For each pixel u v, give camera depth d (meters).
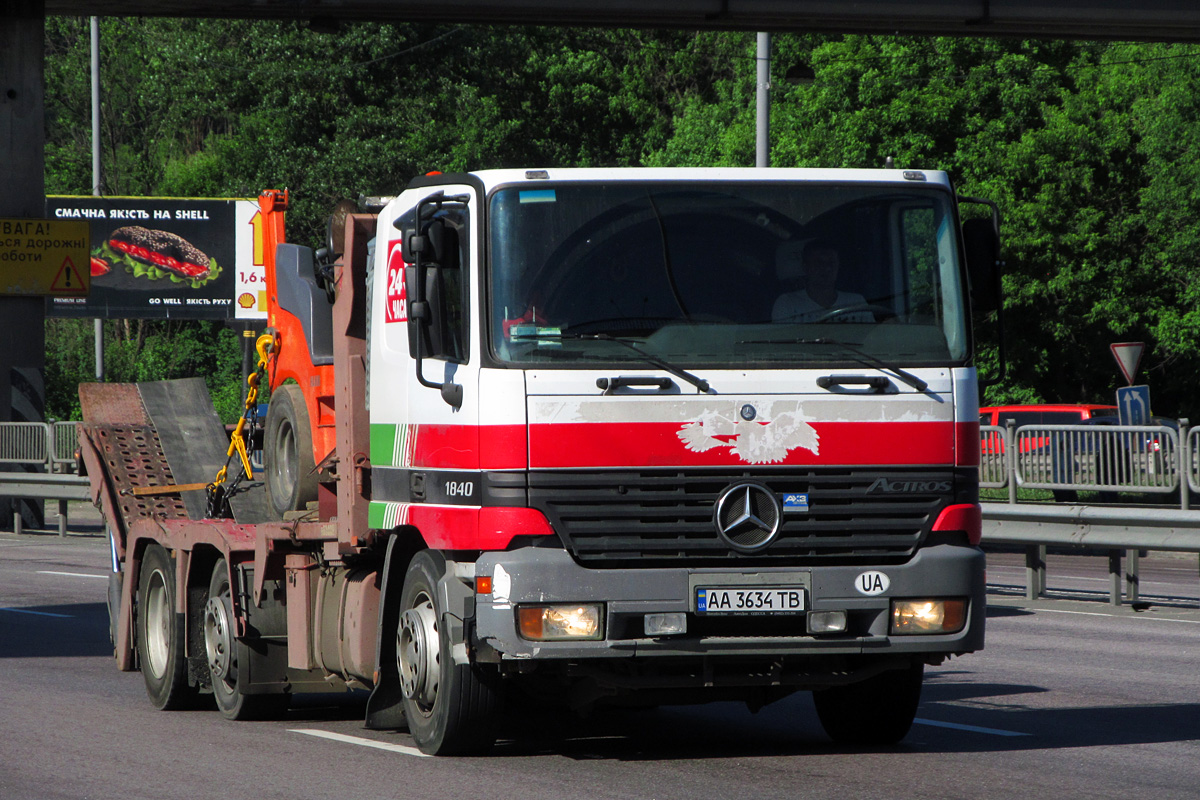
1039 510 34.31
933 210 15.90
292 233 104.81
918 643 15.20
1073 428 34.28
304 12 53.53
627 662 15.34
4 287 54.38
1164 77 81.44
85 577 40.56
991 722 19.11
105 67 130.62
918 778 15.24
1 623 31.05
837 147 81.69
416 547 17.16
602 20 53.62
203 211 96.75
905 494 15.34
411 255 15.48
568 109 125.94
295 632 18.95
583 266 15.20
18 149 54.12
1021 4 53.06
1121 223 81.75
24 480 55.88
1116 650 26.36
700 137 105.75
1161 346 83.75
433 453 15.76
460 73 114.56
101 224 95.31
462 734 16.08
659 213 15.40
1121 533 32.97
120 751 17.36
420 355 15.40
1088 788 14.73
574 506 14.80
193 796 14.67
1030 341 84.75
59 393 98.81
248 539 19.28
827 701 17.77
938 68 81.75
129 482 24.59
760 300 15.37
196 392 26.06
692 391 15.00
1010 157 79.75
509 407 14.81
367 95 108.25
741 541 14.95
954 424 15.51
